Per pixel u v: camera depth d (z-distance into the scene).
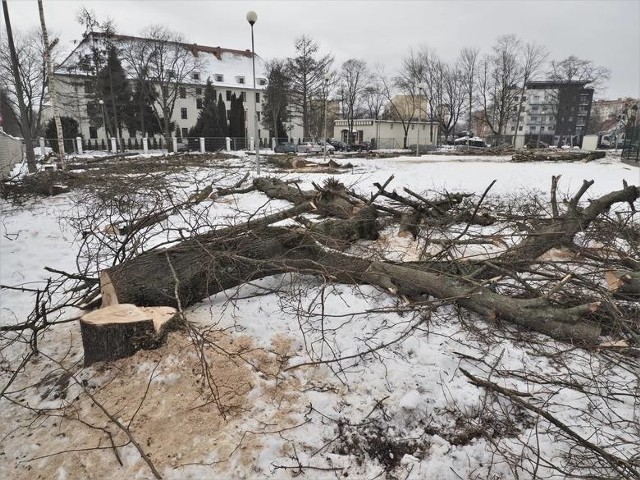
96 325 3.20
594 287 4.11
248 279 4.39
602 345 3.51
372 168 18.98
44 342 3.80
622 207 9.05
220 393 2.95
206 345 3.34
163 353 3.29
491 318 3.85
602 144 49.84
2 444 2.70
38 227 7.88
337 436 2.66
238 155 30.94
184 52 50.41
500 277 4.34
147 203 8.67
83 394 3.03
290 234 4.70
